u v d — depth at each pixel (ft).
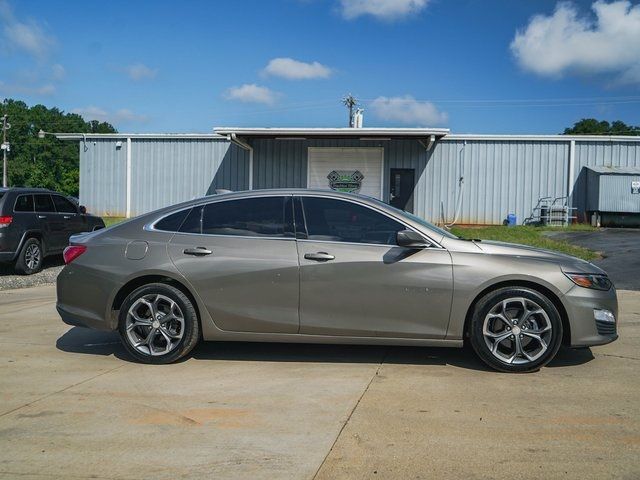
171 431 13.55
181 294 18.48
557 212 69.67
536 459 12.03
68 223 43.16
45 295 32.58
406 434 13.28
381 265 17.80
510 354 17.81
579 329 17.48
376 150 73.00
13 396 15.85
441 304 17.69
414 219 18.53
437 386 16.57
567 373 17.78
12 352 20.26
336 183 73.72
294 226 18.60
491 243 18.49
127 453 12.43
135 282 19.01
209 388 16.47
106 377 17.49
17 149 288.30
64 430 13.62
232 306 18.30
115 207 77.25
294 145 74.13
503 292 17.56
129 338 18.76
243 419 14.21
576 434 13.25
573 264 17.94
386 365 18.66
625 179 66.49
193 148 75.87
